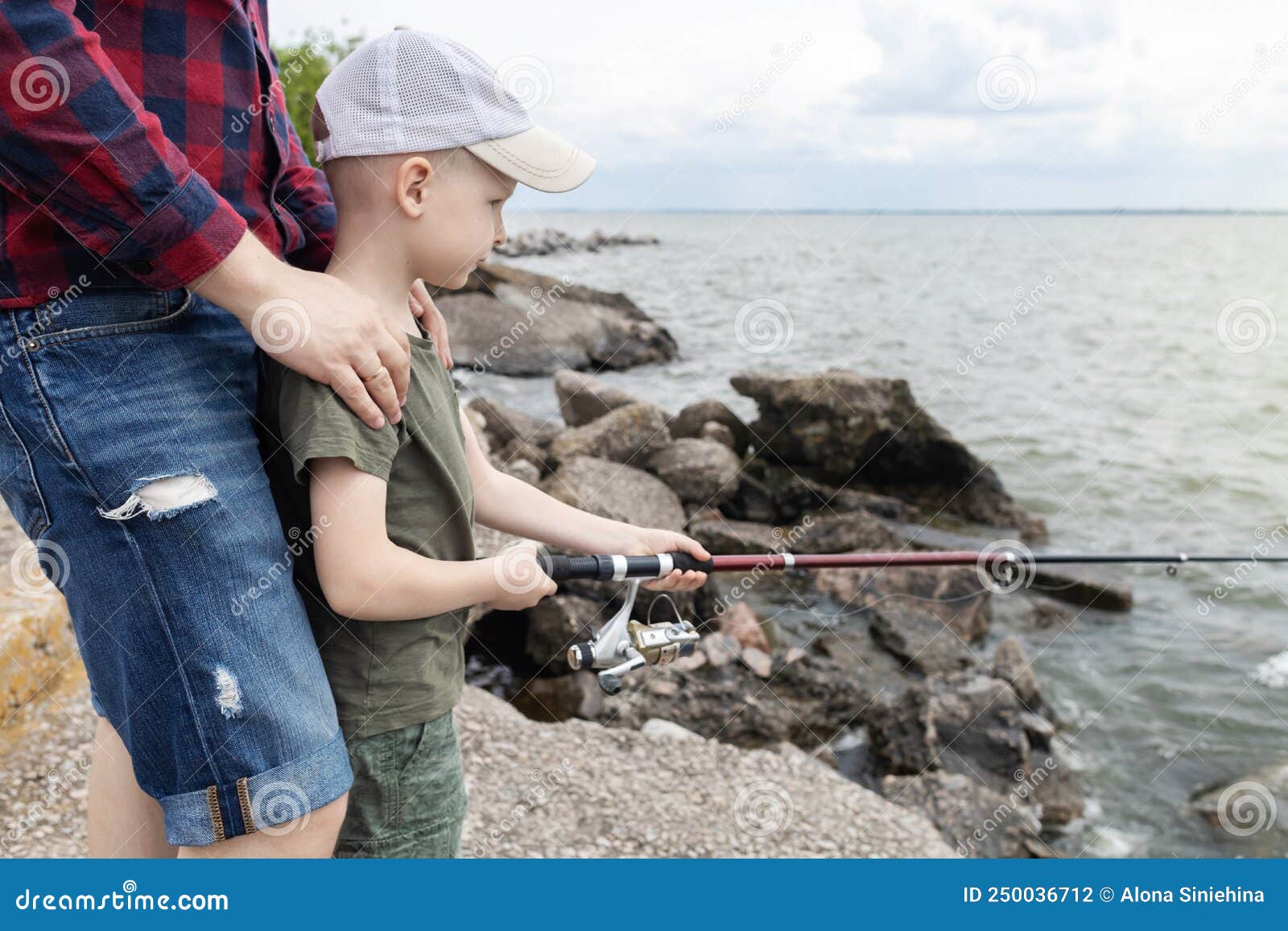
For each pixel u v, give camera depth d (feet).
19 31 4.03
